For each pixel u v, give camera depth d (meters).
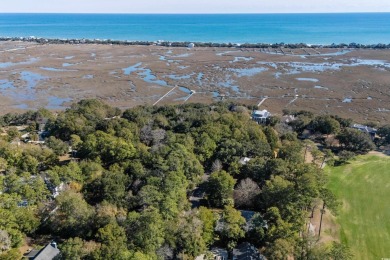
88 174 74.12
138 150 83.38
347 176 91.25
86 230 59.19
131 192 68.12
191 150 84.81
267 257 55.66
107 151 82.44
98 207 62.38
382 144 113.62
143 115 116.06
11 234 56.56
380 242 66.19
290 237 57.62
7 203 60.91
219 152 86.94
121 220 58.22
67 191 66.44
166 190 66.06
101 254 49.88
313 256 52.53
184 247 56.41
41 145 93.94
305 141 104.94
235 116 111.19
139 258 48.59
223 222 62.22
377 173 93.06
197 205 73.69
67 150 92.19
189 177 76.88
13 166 78.50
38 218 62.88
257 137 94.69
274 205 67.50
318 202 68.56
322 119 119.25
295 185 70.81
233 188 74.81
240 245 60.44
